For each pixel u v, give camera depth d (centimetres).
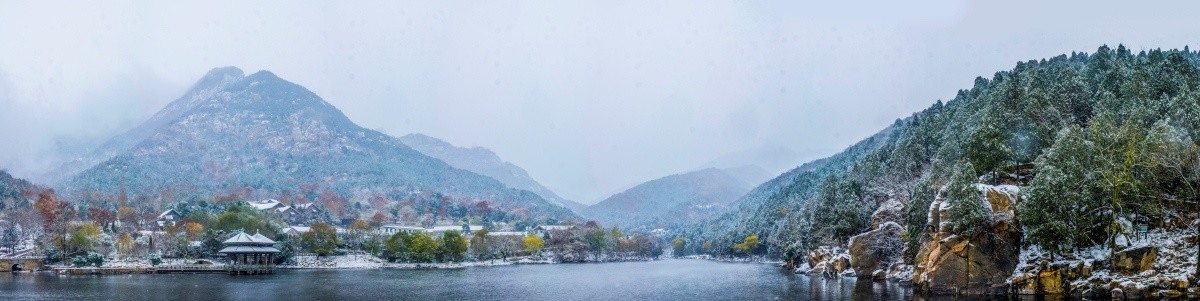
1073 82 12325
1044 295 8469
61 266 17612
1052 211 8575
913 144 15125
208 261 19312
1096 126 9500
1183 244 8194
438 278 16338
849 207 15000
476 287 13488
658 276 16888
